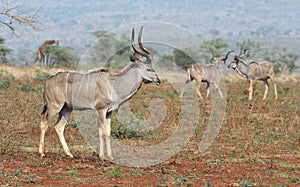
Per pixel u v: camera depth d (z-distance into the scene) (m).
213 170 30.78
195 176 29.11
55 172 29.25
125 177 28.62
